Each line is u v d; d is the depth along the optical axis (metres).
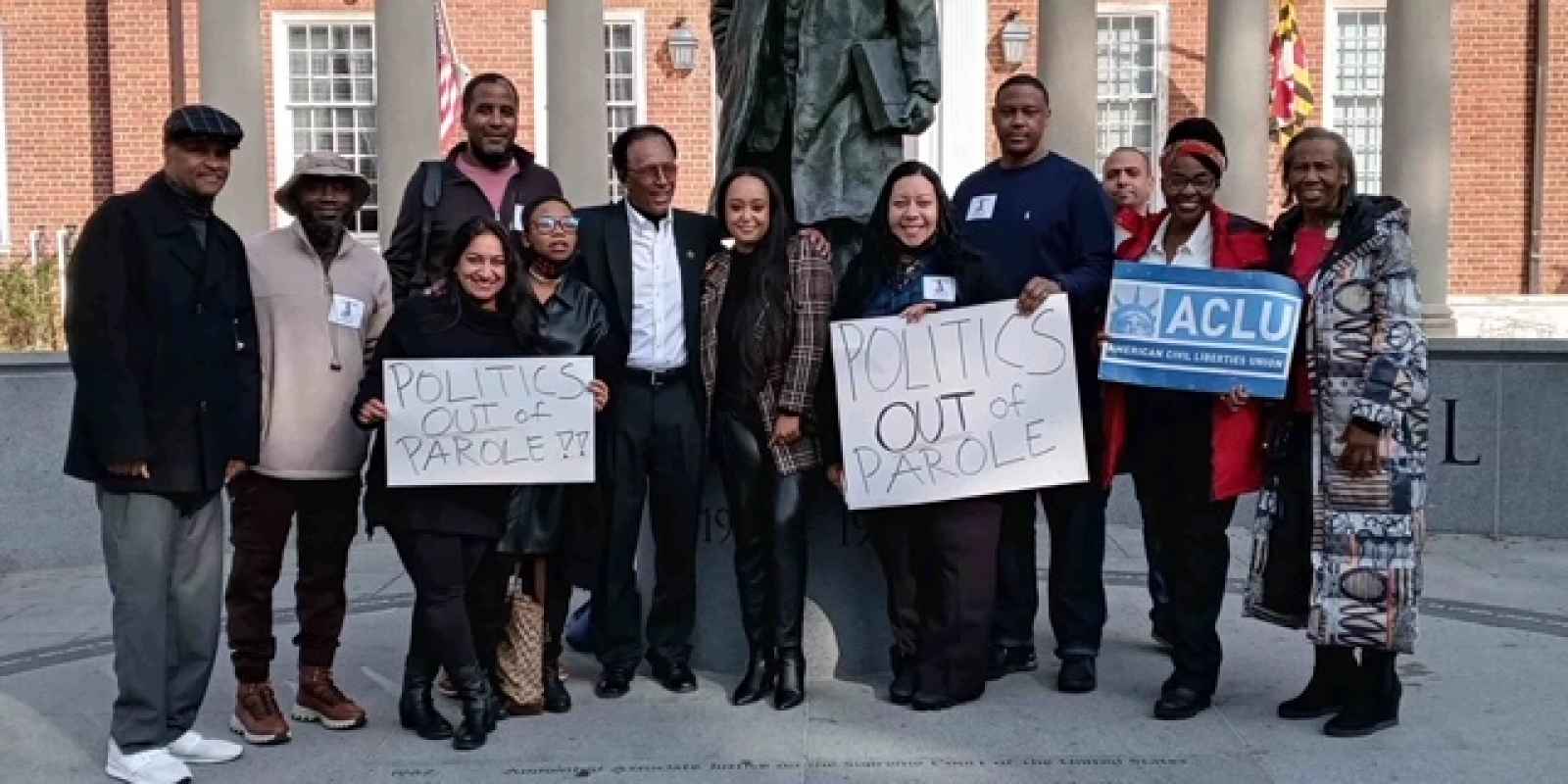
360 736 6.30
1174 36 23.47
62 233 24.42
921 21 7.09
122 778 5.74
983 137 22.95
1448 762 5.81
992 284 6.52
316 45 24.17
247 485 6.21
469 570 6.15
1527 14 23.42
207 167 5.72
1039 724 6.32
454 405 6.09
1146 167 7.89
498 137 7.27
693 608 6.91
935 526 6.51
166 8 23.81
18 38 24.39
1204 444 6.30
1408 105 15.54
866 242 6.61
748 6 7.23
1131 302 6.35
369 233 24.44
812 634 7.05
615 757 5.92
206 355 5.69
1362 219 6.02
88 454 5.60
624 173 6.65
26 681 7.48
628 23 23.41
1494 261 23.67
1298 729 6.27
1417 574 6.04
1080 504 6.85
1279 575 6.37
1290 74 22.14
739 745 6.04
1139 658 7.56
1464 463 11.46
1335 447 6.03
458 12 23.27
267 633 6.27
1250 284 6.18
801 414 6.41
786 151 7.33
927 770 5.72
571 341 6.33
